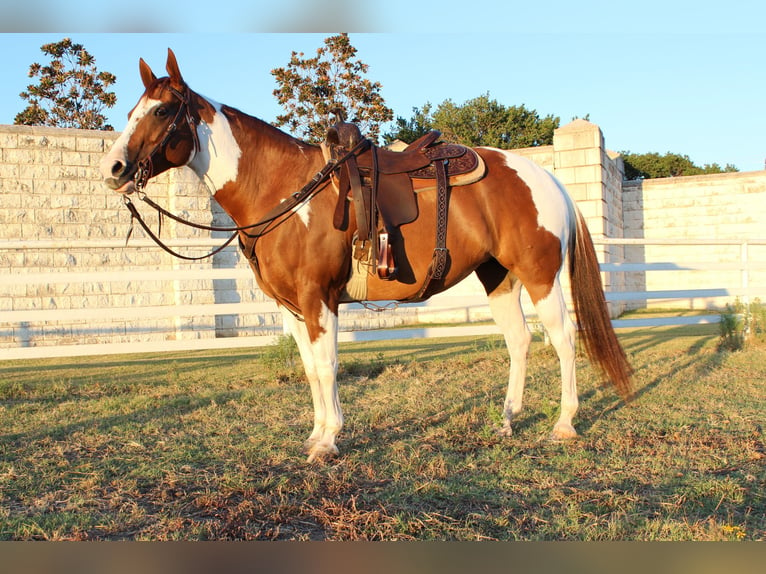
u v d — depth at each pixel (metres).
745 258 9.73
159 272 7.50
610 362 4.48
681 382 6.25
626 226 19.09
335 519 3.03
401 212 3.90
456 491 3.39
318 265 3.83
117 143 3.71
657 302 18.92
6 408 5.63
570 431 4.35
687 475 3.52
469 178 4.12
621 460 3.83
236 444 4.40
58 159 11.43
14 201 11.13
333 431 4.01
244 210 4.04
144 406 5.64
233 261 12.88
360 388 6.32
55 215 11.41
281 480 3.56
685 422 4.72
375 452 4.11
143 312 7.39
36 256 11.25
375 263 3.79
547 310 4.33
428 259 4.04
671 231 18.59
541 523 2.97
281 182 3.96
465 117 35.09
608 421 4.82
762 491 3.28
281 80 24.14
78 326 11.48
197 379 7.09
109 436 4.67
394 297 4.16
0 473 3.81
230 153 3.96
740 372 6.79
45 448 4.39
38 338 11.20
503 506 3.17
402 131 35.06
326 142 4.02
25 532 2.93
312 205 3.83
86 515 3.13
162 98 3.78
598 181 14.23
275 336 7.98
